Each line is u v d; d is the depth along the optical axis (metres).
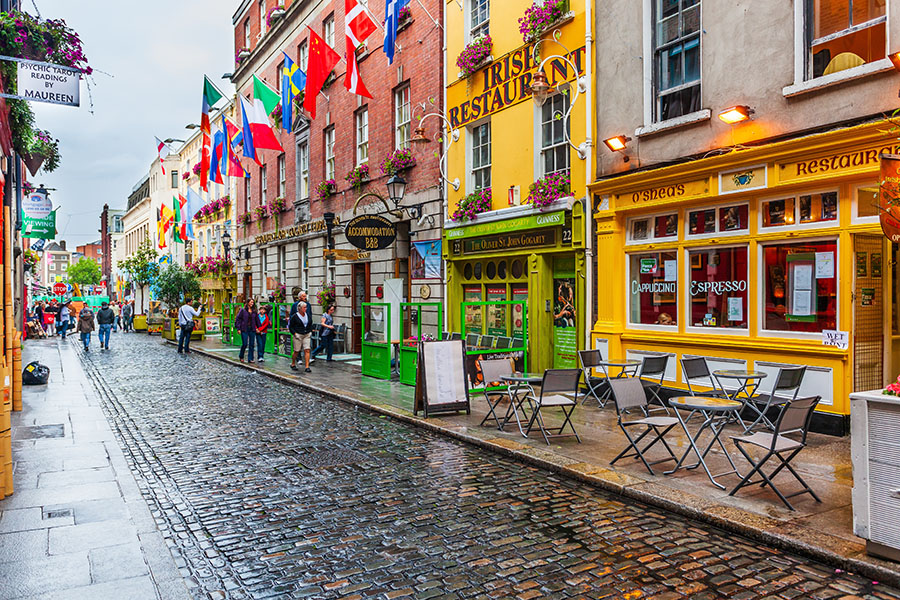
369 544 4.93
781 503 5.43
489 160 14.21
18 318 22.89
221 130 23.80
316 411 10.80
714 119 9.07
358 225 14.65
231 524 5.42
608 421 9.08
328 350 17.83
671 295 10.00
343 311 20.56
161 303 39.56
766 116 8.37
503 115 13.49
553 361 12.52
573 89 11.59
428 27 15.91
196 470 7.16
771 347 8.33
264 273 28.36
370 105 18.77
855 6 7.52
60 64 7.35
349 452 7.90
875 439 4.28
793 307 8.27
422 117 16.06
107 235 81.12
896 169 5.50
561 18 11.67
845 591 4.03
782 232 8.32
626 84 10.46
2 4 9.68
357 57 19.22
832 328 7.81
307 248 23.59
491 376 8.96
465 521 5.40
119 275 73.25
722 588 4.10
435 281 15.57
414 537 5.05
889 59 6.94
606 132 10.86
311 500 6.04
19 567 4.42
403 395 11.84
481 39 13.72
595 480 6.30
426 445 8.23
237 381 14.88
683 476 6.29
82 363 19.08
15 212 13.30
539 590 4.11
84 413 10.49
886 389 4.42
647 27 10.14
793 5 8.02
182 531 5.26
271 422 9.86
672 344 9.78
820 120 7.75
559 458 7.05
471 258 14.49
